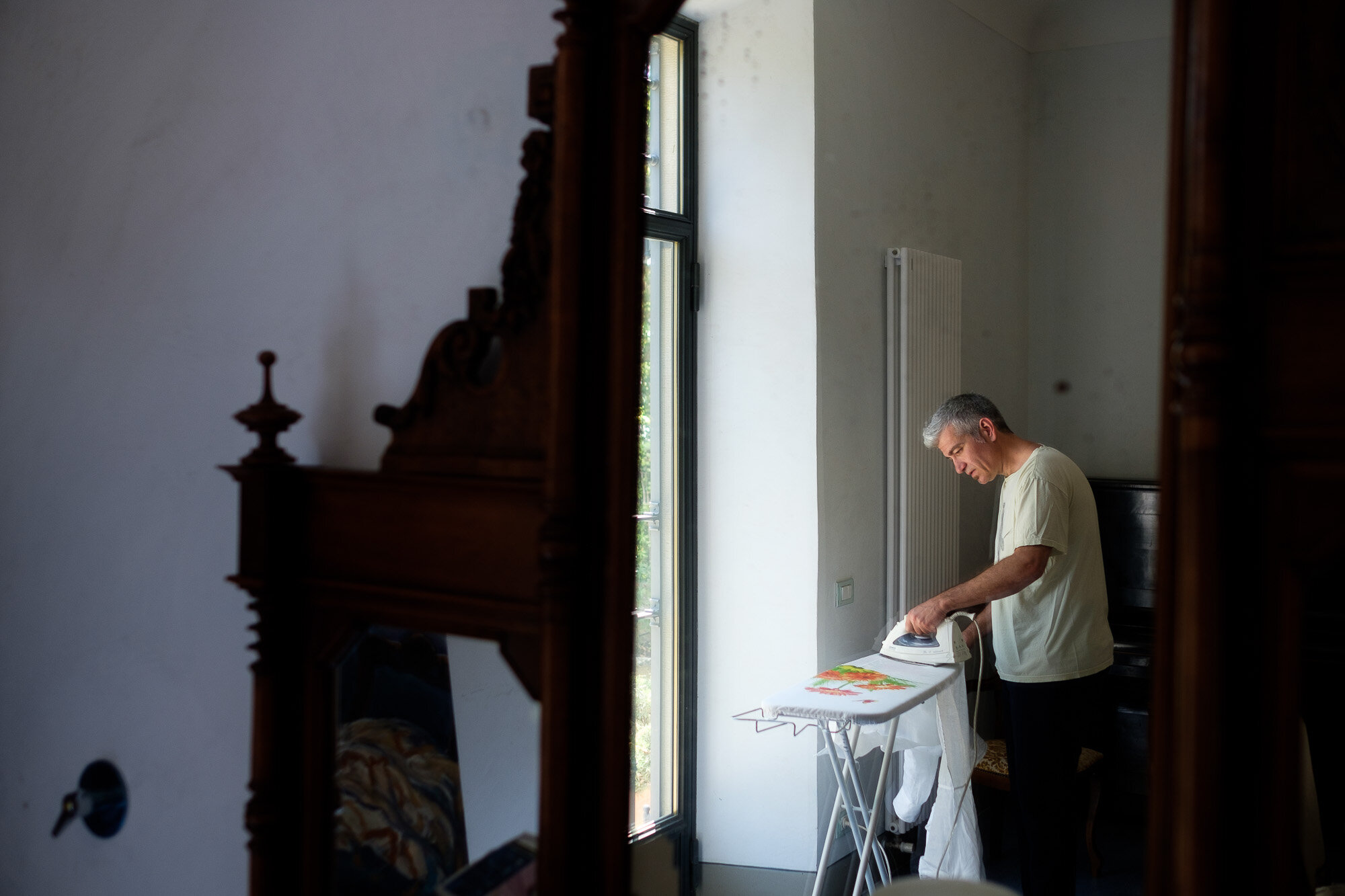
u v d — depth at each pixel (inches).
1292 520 42.2
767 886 121.5
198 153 79.6
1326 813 45.2
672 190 123.1
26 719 92.6
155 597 82.6
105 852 86.0
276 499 65.6
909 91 130.3
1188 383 41.7
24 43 93.2
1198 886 41.6
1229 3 40.9
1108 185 141.3
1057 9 142.0
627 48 54.2
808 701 98.6
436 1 66.2
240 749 76.6
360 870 64.7
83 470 87.9
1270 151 42.2
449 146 65.6
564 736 53.9
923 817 121.6
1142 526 130.8
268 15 75.0
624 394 54.4
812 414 118.8
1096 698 109.0
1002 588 105.1
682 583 123.4
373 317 68.9
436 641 63.0
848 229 122.6
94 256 87.0
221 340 77.9
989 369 141.6
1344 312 41.1
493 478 57.7
